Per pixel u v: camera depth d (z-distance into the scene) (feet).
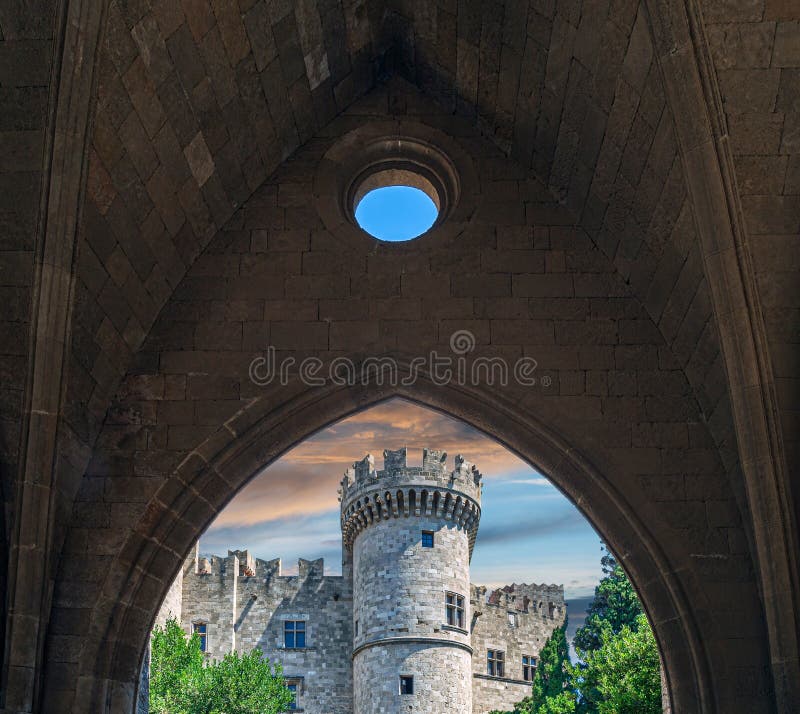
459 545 187.32
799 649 32.19
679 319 36.58
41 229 32.35
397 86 42.80
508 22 36.37
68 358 33.53
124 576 34.91
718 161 32.40
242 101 36.81
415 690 174.40
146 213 35.50
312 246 39.50
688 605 34.32
